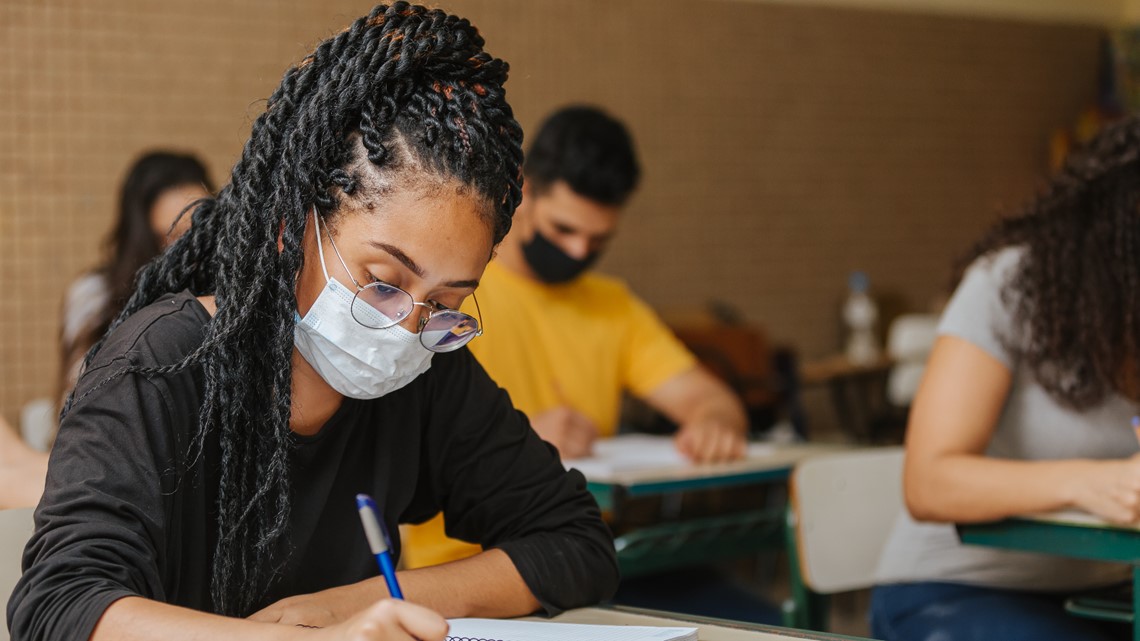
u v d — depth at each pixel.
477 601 1.22
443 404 1.32
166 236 1.25
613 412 2.61
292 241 1.07
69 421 1.05
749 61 5.89
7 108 4.23
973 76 6.66
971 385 1.79
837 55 6.18
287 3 4.70
